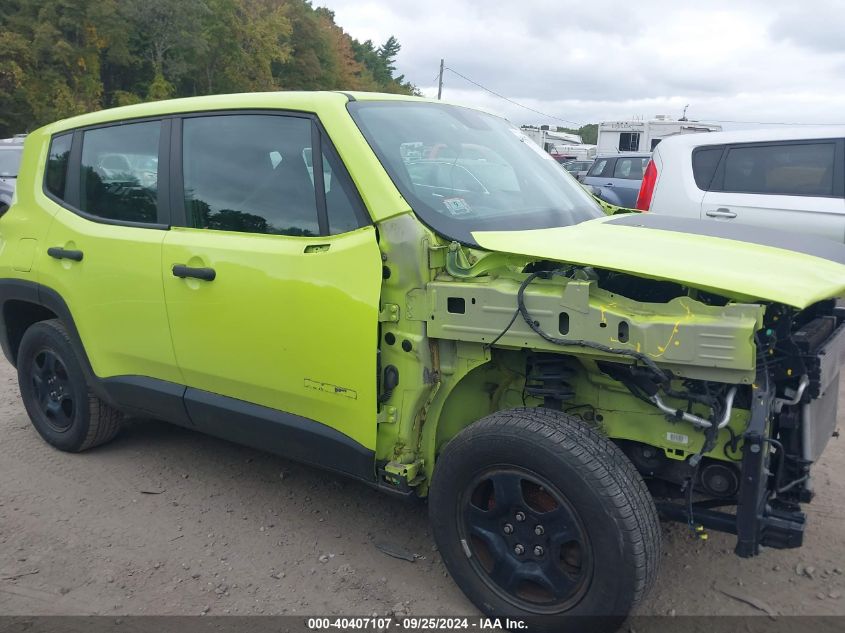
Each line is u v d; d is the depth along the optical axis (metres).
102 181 4.04
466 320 2.74
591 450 2.53
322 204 3.11
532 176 3.73
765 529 2.47
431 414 2.96
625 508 2.46
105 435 4.47
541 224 3.25
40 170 4.46
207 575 3.27
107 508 3.88
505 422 2.67
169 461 4.45
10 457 4.51
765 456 2.42
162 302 3.61
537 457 2.56
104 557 3.41
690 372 2.38
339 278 2.97
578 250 2.69
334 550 3.46
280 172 3.28
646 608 3.02
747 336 2.27
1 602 3.08
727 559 3.36
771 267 2.63
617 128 24.08
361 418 2.99
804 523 2.45
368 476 3.06
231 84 53.94
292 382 3.18
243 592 3.15
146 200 3.79
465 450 2.75
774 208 6.96
